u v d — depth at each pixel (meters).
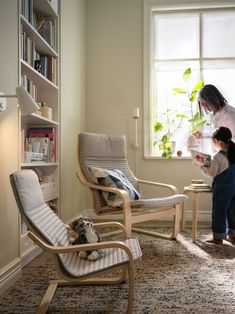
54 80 2.81
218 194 2.62
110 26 3.89
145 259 2.28
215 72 3.88
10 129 1.85
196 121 3.67
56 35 2.85
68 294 1.70
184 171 3.79
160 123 3.71
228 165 2.60
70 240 1.68
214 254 2.39
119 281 1.82
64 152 3.06
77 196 3.54
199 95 2.88
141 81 3.87
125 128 3.88
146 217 2.49
